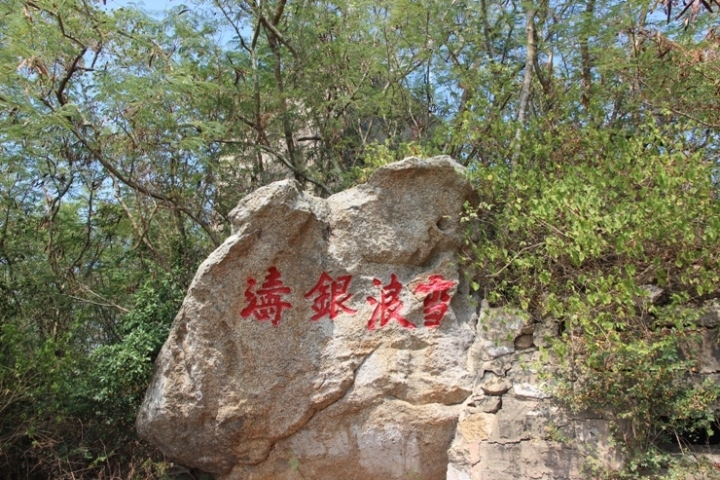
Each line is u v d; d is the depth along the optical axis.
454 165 6.50
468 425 6.15
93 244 10.14
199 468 6.79
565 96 7.24
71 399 7.38
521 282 6.23
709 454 5.28
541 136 6.80
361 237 6.58
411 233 6.56
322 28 10.17
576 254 5.68
